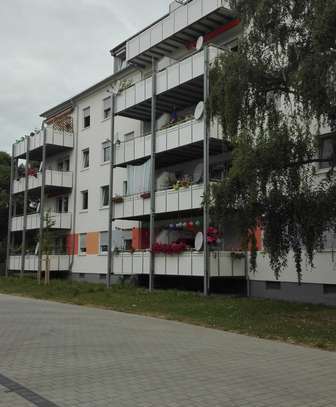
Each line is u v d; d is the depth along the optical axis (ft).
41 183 113.39
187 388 21.91
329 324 42.39
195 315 50.11
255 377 24.14
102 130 107.55
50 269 110.22
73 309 57.52
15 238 139.54
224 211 46.75
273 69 45.70
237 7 47.16
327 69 38.50
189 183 72.23
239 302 56.90
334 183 43.50
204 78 69.46
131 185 84.64
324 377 24.25
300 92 40.04
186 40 83.35
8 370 25.46
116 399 20.10
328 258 57.72
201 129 69.72
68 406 19.07
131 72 99.96
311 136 44.70
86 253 108.17
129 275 90.33
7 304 63.21
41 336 37.01
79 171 113.70
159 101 82.43
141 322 46.21
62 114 122.72
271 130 45.52
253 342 35.22
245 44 46.09
